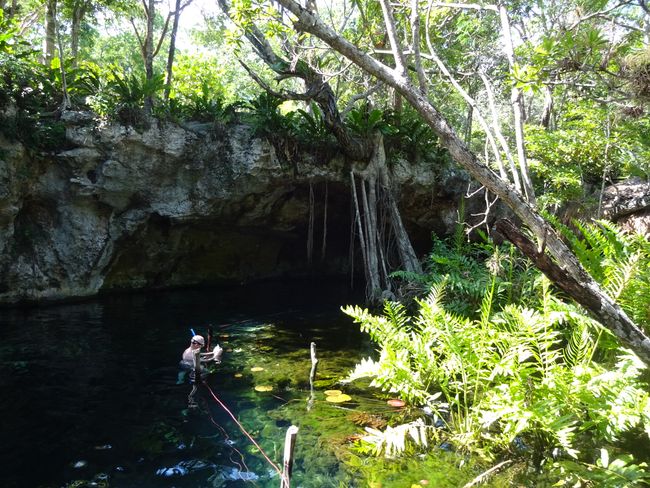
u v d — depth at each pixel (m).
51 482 2.88
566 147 9.19
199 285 10.59
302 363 5.28
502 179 3.03
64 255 8.08
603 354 4.79
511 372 3.43
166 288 9.95
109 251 8.55
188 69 13.09
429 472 3.07
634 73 4.01
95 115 7.82
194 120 9.11
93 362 5.08
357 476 3.01
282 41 5.48
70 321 6.79
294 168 9.22
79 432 3.53
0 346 5.51
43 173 7.71
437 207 11.44
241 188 8.99
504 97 8.67
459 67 9.01
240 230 10.59
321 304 8.93
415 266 9.23
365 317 4.21
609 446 3.41
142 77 8.48
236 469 3.08
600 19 5.11
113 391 4.32
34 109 7.51
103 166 7.89
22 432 3.51
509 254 7.52
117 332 6.32
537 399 3.40
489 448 3.39
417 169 10.59
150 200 8.56
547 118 10.90
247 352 5.66
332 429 3.65
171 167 8.47
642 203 9.57
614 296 4.34
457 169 11.30
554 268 2.75
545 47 3.49
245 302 8.91
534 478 3.01
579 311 4.38
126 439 3.44
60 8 11.13
